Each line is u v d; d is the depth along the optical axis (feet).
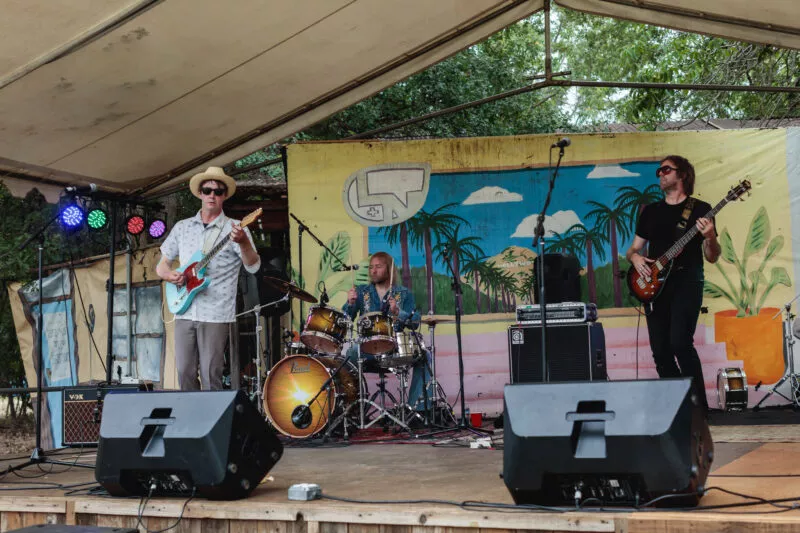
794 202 21.93
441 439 17.61
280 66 17.63
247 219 15.39
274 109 19.52
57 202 20.22
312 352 20.01
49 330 28.58
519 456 8.85
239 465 10.14
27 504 10.88
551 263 20.51
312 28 16.46
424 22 17.57
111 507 10.43
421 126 37.11
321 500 10.03
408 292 20.49
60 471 14.11
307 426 18.75
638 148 22.47
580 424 8.89
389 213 22.90
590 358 18.95
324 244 22.85
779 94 32.14
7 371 33.86
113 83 16.52
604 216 22.44
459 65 36.70
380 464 13.87
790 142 22.04
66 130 17.83
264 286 21.98
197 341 15.51
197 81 17.31
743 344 21.67
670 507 8.79
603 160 22.54
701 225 18.04
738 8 17.42
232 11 14.99
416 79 36.35
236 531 9.93
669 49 39.29
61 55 14.87
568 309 19.16
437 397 21.01
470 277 22.62
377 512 9.36
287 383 19.16
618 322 22.20
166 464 10.12
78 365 27.66
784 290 21.75
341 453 15.78
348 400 19.42
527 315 19.48
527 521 8.74
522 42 44.06
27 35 14.10
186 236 15.92
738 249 21.98
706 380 21.65
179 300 15.37
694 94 39.78
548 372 19.07
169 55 16.02
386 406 21.90
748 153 22.15
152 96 17.43
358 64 18.54
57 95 16.37
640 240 19.53
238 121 19.62
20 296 29.45
